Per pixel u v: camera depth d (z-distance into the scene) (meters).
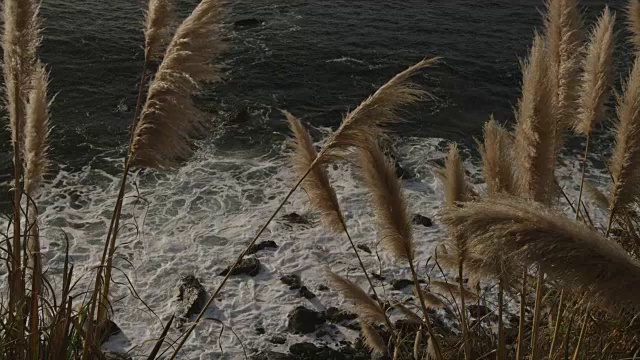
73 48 16.48
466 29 19.45
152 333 7.79
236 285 8.77
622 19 20.16
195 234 9.86
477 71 16.80
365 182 4.30
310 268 9.16
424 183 11.52
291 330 7.97
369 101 3.99
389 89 3.96
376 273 8.99
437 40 18.58
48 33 17.08
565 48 4.96
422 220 10.14
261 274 9.02
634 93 4.48
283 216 10.38
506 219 2.62
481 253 2.87
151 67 15.84
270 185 11.28
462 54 17.73
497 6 21.39
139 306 8.27
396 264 9.19
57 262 9.04
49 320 4.57
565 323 5.34
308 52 17.20
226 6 3.88
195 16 3.79
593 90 5.17
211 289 8.66
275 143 12.78
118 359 6.57
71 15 18.39
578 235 2.50
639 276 2.45
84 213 10.29
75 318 4.20
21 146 4.34
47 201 10.53
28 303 4.35
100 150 12.31
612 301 2.53
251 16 19.27
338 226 4.70
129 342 7.61
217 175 11.52
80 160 11.92
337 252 9.52
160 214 10.34
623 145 4.55
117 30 17.72
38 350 4.11
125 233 9.78
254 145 12.66
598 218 10.12
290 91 15.27
